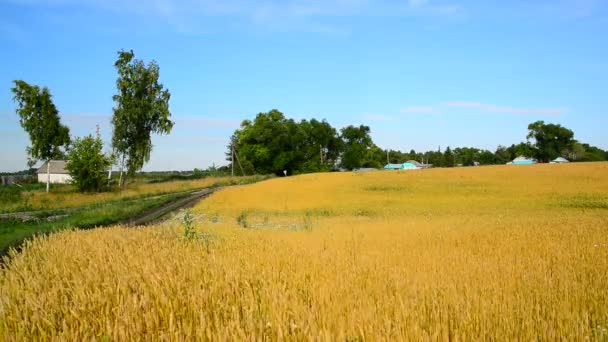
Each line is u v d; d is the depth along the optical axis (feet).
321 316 19.43
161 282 24.99
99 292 22.94
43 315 20.29
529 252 41.39
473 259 37.24
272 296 22.59
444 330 17.34
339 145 521.24
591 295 23.65
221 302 21.74
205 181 270.46
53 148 199.93
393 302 21.77
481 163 570.05
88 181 194.90
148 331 18.06
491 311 20.25
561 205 129.08
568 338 17.46
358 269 31.12
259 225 95.45
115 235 54.44
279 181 229.86
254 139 415.23
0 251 55.72
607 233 55.11
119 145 229.25
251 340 16.21
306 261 34.76
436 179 209.97
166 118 235.40
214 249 42.70
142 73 231.30
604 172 208.33
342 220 102.89
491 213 110.83
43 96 195.52
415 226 76.43
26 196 171.32
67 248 42.09
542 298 23.06
